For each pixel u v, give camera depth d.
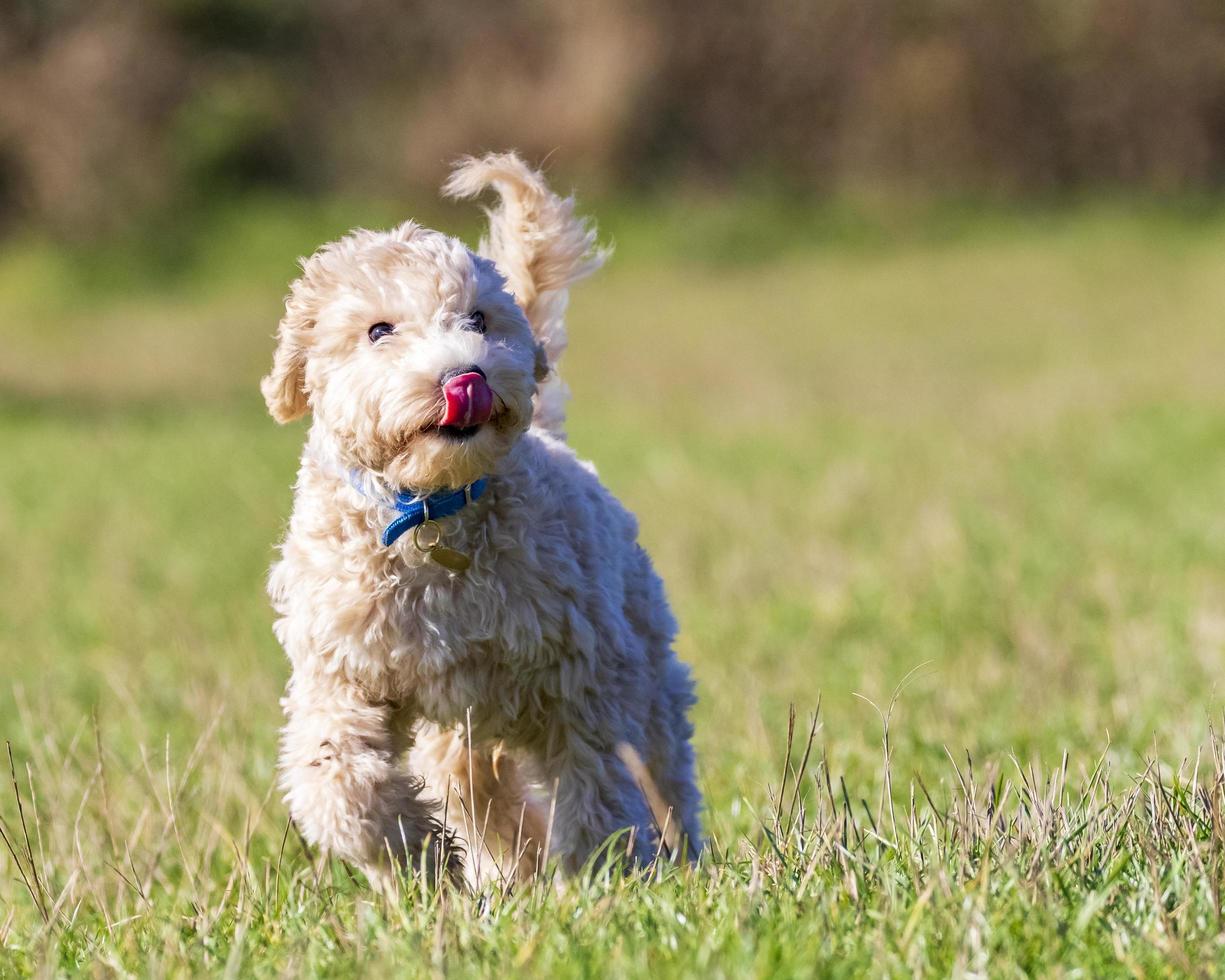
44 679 9.01
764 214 48.94
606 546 6.14
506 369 5.52
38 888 5.75
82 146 50.22
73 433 27.38
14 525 18.53
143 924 5.46
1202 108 50.22
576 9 51.53
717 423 25.16
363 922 4.89
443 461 5.39
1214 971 4.29
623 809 5.86
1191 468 18.14
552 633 5.78
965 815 5.51
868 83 50.75
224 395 32.53
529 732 6.08
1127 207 48.69
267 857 6.44
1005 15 50.56
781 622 11.43
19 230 50.47
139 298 46.44
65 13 53.12
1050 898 4.74
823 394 28.14
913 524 15.29
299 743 5.86
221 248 48.41
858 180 50.56
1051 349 32.03
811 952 4.40
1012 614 10.99
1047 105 50.47
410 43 53.88
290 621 6.00
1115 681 9.09
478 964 4.55
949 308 38.94
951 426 23.17
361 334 5.75
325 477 5.93
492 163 6.87
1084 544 13.94
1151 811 5.45
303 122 52.16
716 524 15.91
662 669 6.53
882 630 11.02
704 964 4.33
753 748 7.86
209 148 50.66
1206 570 12.38
